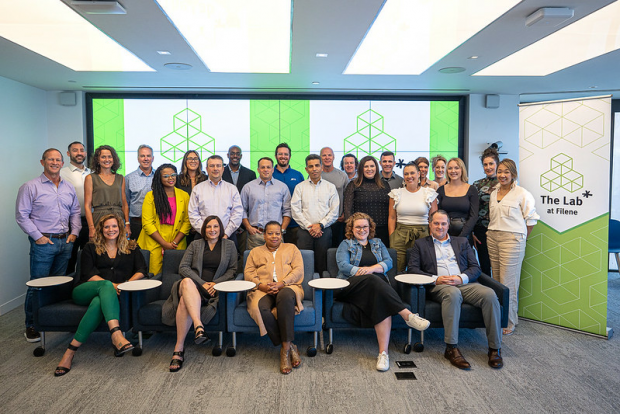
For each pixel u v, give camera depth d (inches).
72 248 177.9
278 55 198.8
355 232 158.1
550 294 175.6
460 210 172.4
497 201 170.7
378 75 225.9
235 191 183.3
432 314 144.9
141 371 132.9
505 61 212.2
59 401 114.9
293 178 209.2
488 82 244.1
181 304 137.8
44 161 166.9
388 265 156.3
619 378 128.0
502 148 283.4
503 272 167.9
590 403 113.3
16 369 135.0
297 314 140.9
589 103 163.0
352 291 143.9
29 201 163.8
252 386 123.0
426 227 173.3
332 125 281.6
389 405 112.6
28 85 240.7
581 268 167.0
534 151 177.9
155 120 272.8
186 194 184.9
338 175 209.9
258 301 139.3
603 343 156.6
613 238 229.8
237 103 276.1
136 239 196.2
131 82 239.1
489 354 138.6
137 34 159.9
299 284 151.3
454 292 141.1
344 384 124.2
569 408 110.9
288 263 154.6
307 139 280.8
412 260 157.8
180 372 132.2
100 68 209.6
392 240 176.7
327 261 164.6
